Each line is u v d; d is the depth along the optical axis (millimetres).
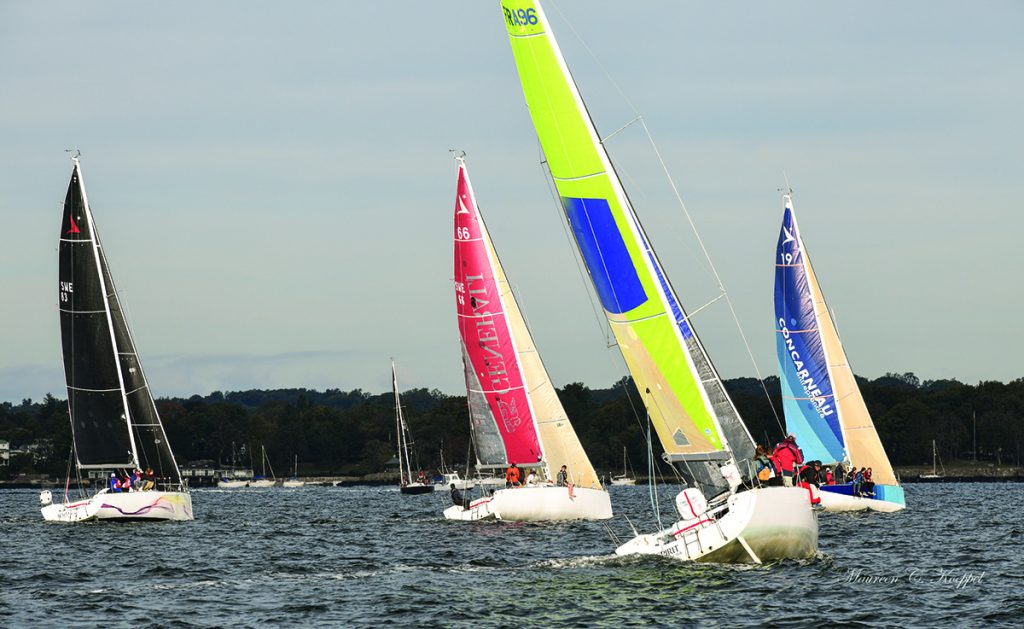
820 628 86625
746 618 89438
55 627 90875
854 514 198000
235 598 103500
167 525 188875
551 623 89500
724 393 109438
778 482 108688
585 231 110625
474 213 186500
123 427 195125
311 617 93812
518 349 187625
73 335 194875
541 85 110562
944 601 96062
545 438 186250
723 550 107125
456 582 109375
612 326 111250
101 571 125562
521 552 137500
